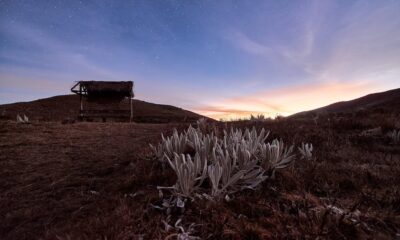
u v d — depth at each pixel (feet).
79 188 15.74
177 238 9.00
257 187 13.07
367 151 20.99
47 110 171.32
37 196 15.11
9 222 12.25
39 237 10.61
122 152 24.29
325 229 9.35
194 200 11.32
